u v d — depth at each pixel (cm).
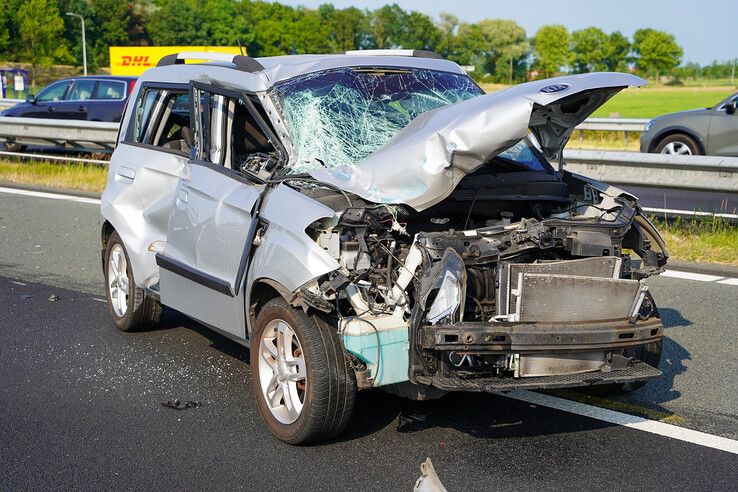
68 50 11225
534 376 476
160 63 737
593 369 489
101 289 898
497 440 518
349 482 465
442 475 472
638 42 12638
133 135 732
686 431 532
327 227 489
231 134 611
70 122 1716
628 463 487
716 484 462
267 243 511
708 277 903
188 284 605
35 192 1536
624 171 1174
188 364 660
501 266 479
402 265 490
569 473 475
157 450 509
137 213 699
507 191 559
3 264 1013
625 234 557
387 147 521
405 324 475
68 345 709
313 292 474
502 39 12925
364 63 638
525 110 472
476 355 482
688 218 1113
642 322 499
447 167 486
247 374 638
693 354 678
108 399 591
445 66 680
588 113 558
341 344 479
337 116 586
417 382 471
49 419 557
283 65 610
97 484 468
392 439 518
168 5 12075
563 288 474
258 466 486
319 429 489
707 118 1644
